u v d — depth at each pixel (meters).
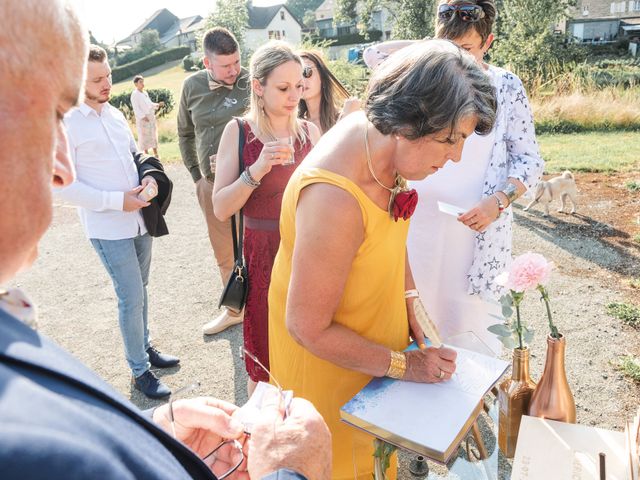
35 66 0.53
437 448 1.20
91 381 0.50
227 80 3.51
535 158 2.31
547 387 1.51
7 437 0.38
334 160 1.33
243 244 2.47
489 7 2.12
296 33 70.75
